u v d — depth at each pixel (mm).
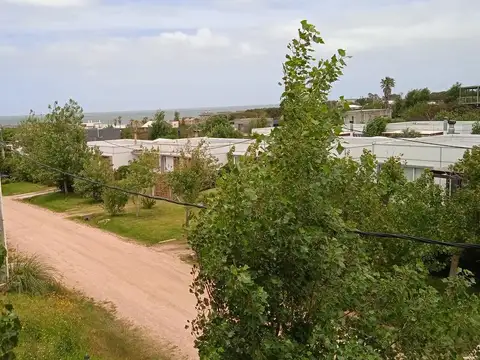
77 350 10031
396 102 72625
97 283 15969
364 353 4750
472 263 13719
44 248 20469
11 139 46594
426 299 5312
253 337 4699
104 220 25453
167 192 30344
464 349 5512
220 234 4969
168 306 13914
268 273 4840
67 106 34562
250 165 5168
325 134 4832
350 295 5070
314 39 4996
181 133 61156
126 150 38750
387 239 9453
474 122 35000
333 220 4922
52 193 34844
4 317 3826
